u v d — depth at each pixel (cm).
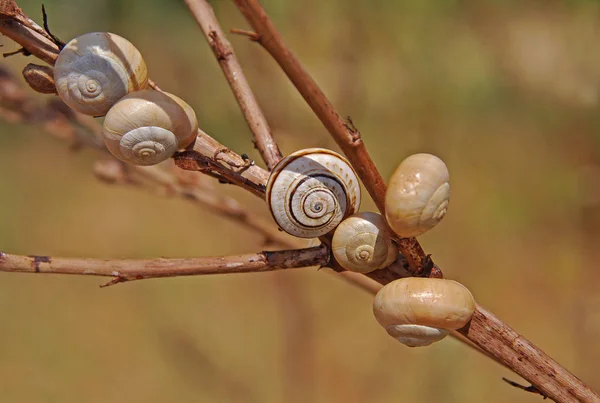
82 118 45
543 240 106
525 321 95
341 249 36
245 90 38
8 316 98
